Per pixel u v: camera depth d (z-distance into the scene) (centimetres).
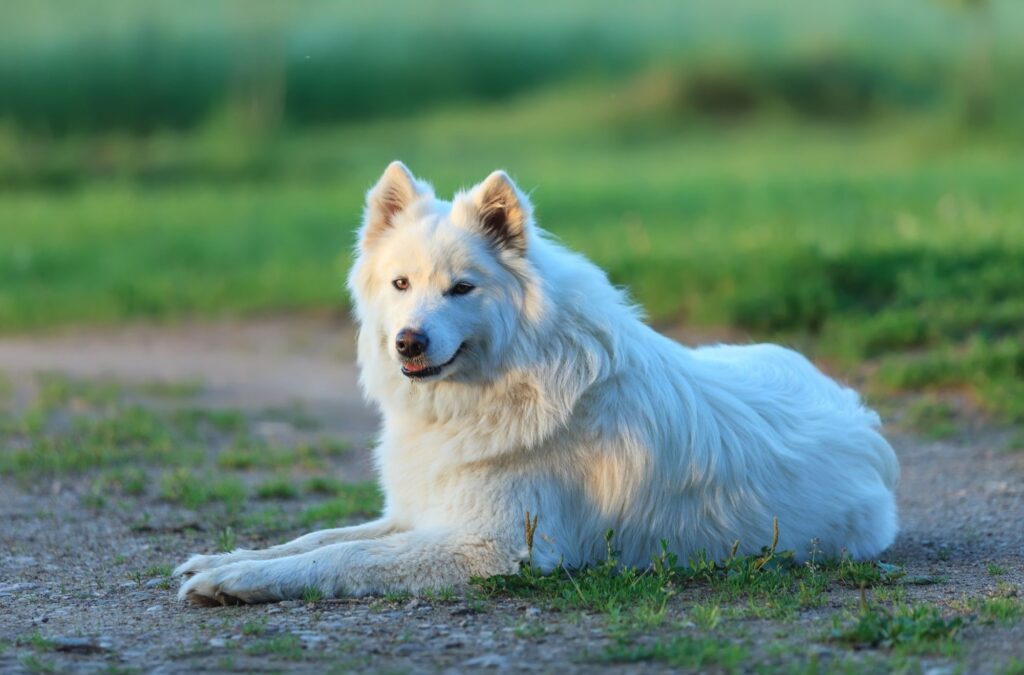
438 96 5425
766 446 706
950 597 627
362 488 1020
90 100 5069
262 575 639
